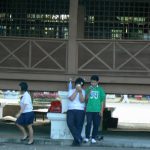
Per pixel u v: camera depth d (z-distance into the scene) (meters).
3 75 18.08
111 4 21.98
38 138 17.19
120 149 15.04
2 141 16.25
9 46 18.30
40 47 18.16
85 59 18.02
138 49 18.02
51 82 18.08
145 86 17.88
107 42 18.05
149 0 21.69
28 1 21.67
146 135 20.08
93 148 14.91
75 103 15.48
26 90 15.60
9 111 27.75
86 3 22.11
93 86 15.73
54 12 21.75
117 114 35.75
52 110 17.66
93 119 15.72
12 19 21.58
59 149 14.57
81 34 22.08
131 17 21.89
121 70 17.89
